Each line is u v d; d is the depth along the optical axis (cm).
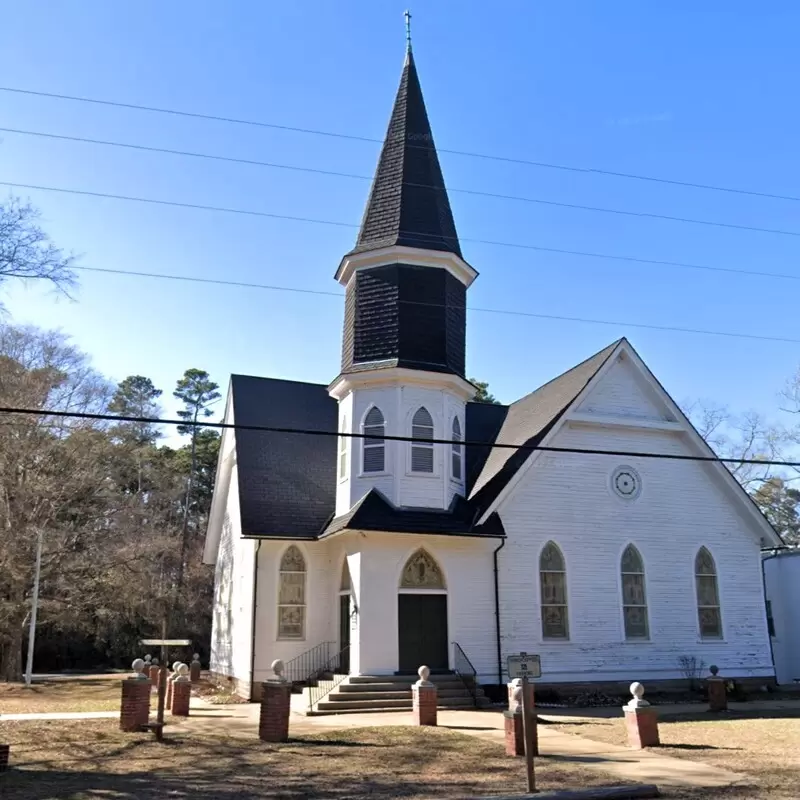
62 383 3584
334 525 2422
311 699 2064
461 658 2269
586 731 1702
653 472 2666
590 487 2564
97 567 3641
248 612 2503
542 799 1002
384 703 2041
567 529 2503
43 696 2556
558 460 2545
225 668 2853
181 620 4784
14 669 3469
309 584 2511
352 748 1437
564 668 2394
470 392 2584
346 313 2659
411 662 2253
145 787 1100
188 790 1080
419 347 2461
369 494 2344
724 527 2717
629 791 1049
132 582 3834
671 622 2558
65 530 3566
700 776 1184
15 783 1121
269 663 2423
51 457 3522
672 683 2495
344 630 2395
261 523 2478
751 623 2662
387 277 2516
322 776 1180
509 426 2966
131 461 4319
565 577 2466
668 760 1327
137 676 1683
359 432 2438
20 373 3450
